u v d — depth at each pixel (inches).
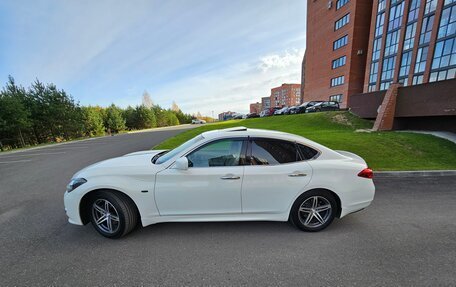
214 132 131.6
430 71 855.7
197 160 119.3
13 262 101.4
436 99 412.8
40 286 86.5
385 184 204.4
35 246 113.7
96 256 104.7
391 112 497.0
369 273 91.2
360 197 124.0
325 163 121.6
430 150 309.4
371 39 1141.1
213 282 87.5
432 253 104.0
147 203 116.4
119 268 96.2
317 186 118.8
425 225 130.3
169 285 86.3
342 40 1347.2
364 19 1243.8
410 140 354.0
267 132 126.2
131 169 118.5
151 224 123.1
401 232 122.8
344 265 96.3
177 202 116.6
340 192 120.8
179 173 115.0
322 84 1555.1
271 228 127.1
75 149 537.3
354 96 657.6
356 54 1267.2
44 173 280.1
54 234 125.3
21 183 233.0
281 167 118.2
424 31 874.1
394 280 87.4
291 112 1066.1
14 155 502.0
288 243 113.0
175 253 106.0
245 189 116.0
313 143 127.3
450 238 116.6
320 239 116.5
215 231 124.5
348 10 1278.3
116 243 114.9
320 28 1555.1
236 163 118.7
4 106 791.7
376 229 126.3
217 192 115.5
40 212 156.7
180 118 2615.7
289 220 132.6
